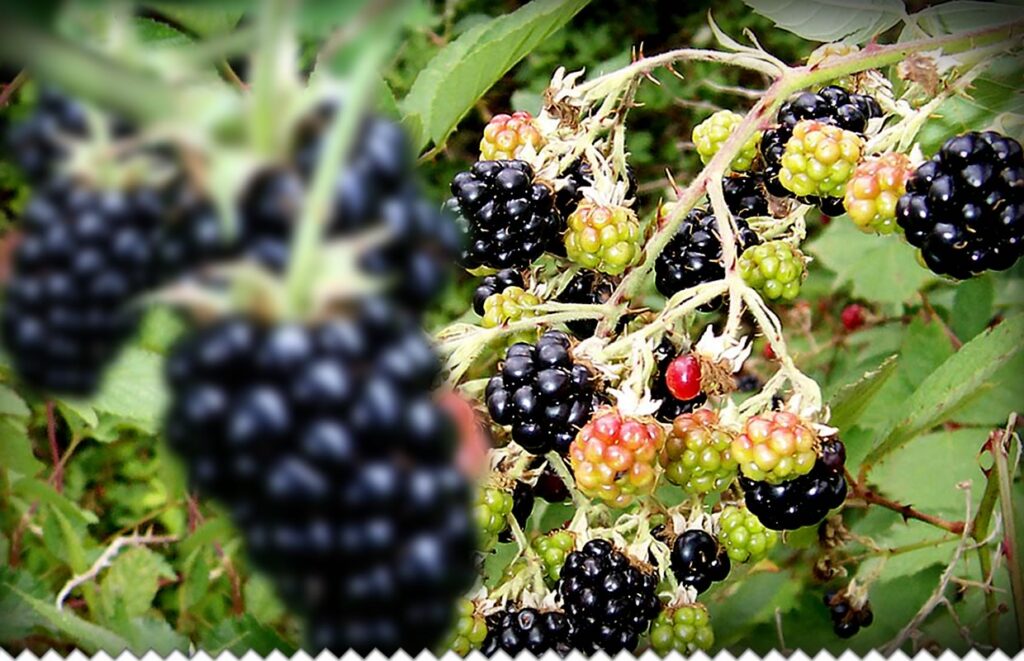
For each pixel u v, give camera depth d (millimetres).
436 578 276
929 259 365
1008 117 374
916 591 430
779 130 385
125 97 263
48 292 290
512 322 362
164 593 447
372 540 273
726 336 356
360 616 276
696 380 354
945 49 368
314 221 269
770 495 356
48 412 449
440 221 283
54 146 287
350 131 267
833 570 422
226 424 270
